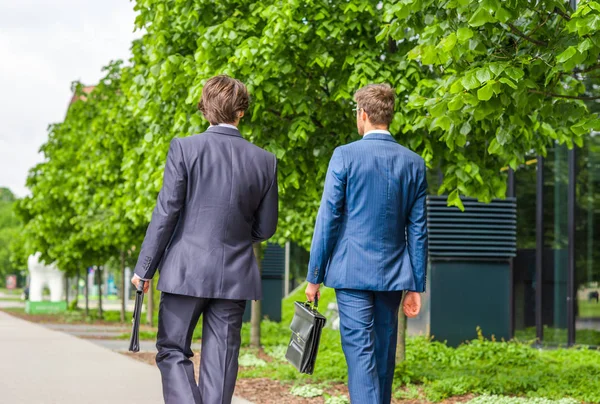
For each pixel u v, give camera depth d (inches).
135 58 565.0
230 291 167.3
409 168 184.2
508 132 273.9
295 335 185.9
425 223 186.5
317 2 331.9
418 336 573.9
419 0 230.4
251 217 174.1
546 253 626.8
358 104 189.6
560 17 235.8
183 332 169.3
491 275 613.9
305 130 334.0
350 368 180.9
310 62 332.5
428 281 607.8
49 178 983.6
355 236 180.5
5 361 453.4
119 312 1376.7
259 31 348.5
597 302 573.6
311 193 369.4
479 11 202.2
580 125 221.0
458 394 320.8
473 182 324.5
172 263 166.9
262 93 332.8
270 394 321.7
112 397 304.5
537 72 226.2
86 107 921.5
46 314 1423.5
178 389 165.0
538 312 628.4
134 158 524.7
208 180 167.9
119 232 845.2
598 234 575.2
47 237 1066.7
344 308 182.2
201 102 176.6
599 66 239.5
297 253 1211.2
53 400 295.9
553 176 621.9
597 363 467.8
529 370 400.8
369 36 340.5
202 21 359.6
